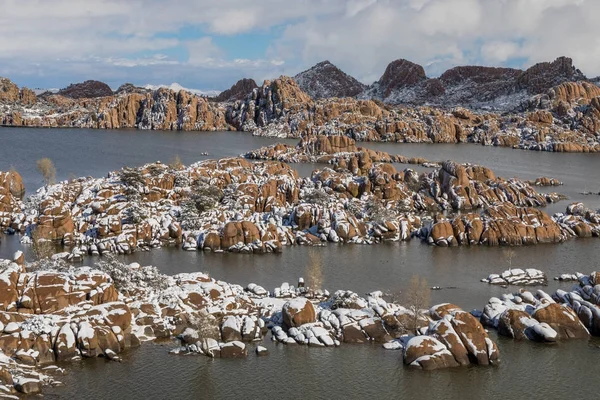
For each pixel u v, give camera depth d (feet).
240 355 362.12
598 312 398.83
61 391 320.09
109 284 393.09
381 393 326.44
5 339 342.64
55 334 352.90
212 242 586.45
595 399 323.57
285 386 331.57
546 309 397.19
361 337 384.47
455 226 636.89
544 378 343.67
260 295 456.04
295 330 386.32
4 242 596.29
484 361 355.77
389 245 627.05
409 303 426.92
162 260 552.00
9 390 311.68
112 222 588.50
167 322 391.24
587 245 634.02
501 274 515.91
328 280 505.25
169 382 332.60
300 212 654.94
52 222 588.50
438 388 332.39
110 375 337.72
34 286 374.63
